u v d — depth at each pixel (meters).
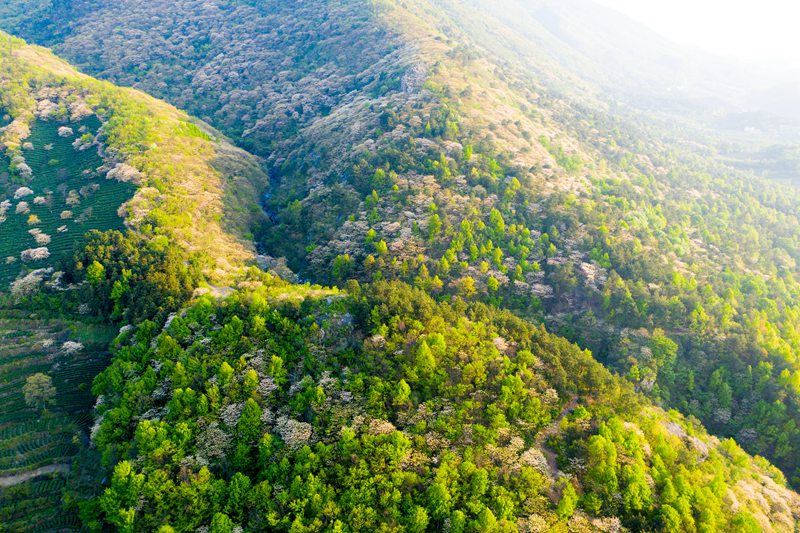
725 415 113.94
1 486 76.00
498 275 130.88
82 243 111.25
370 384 81.44
